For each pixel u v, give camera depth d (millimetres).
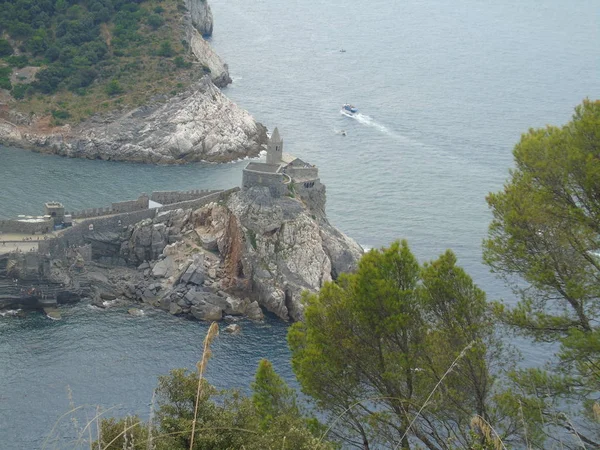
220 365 156875
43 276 177625
